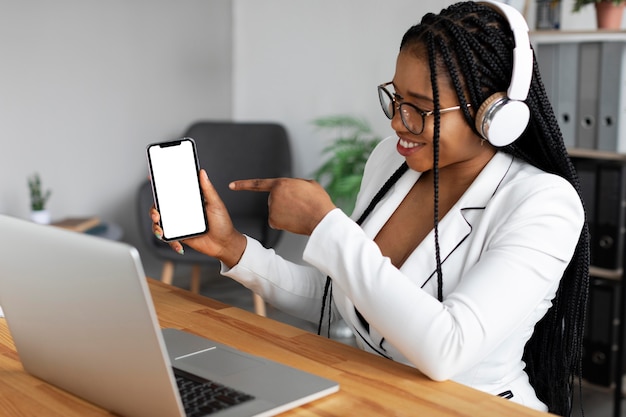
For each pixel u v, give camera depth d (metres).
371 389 1.10
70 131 4.32
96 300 0.95
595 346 3.09
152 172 1.33
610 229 3.01
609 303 3.03
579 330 1.44
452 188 1.42
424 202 1.46
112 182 4.53
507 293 1.17
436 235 1.29
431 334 1.13
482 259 1.23
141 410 0.98
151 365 0.93
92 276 0.95
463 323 1.13
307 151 4.59
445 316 1.14
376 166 1.65
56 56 4.21
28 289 1.06
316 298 1.58
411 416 1.01
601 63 2.98
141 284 0.89
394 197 1.50
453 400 1.07
